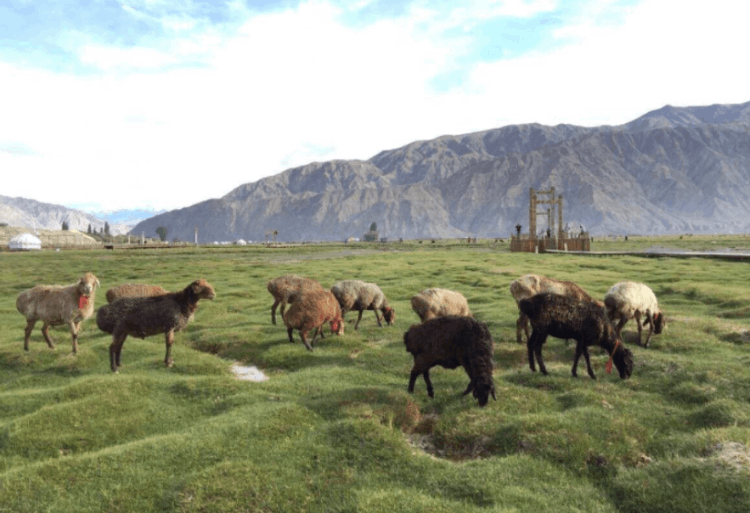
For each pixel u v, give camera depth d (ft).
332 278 116.78
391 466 25.07
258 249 381.81
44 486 23.02
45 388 38.68
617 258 173.06
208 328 62.90
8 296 102.27
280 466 24.82
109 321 41.57
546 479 23.91
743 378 35.06
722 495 20.98
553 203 263.70
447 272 126.82
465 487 23.15
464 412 31.35
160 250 366.43
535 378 38.09
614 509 21.63
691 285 83.76
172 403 34.91
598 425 28.50
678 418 30.19
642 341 48.01
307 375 40.60
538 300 38.22
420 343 33.40
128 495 22.57
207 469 24.22
